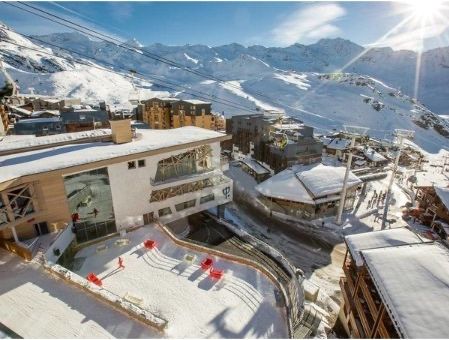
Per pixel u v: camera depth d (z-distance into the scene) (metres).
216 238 30.72
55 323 16.02
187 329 17.23
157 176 28.47
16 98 84.25
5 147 26.39
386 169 67.56
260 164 58.06
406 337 12.46
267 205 42.25
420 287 14.53
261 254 27.89
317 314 21.12
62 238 22.47
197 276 22.12
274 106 194.50
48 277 19.34
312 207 38.44
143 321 16.59
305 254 31.81
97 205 25.22
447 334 12.25
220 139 30.98
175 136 31.45
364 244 21.09
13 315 16.39
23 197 21.16
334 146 75.69
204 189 31.53
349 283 21.42
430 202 40.09
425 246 17.69
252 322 18.28
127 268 22.86
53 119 57.25
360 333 18.64
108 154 24.80
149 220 28.86
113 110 89.19
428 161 105.69
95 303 17.59
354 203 44.41
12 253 21.53
